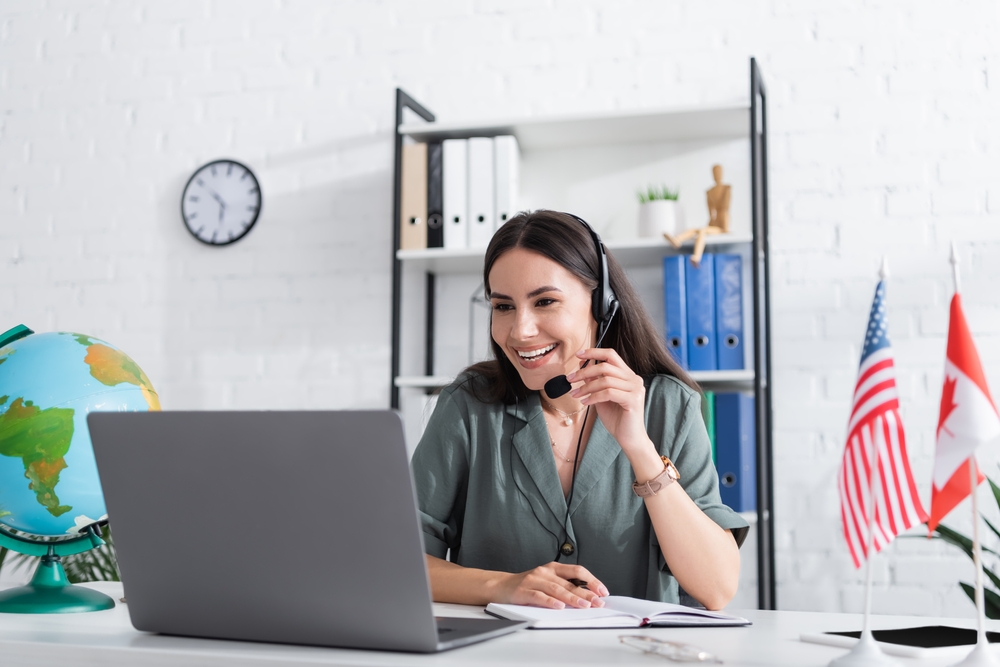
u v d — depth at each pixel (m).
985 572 2.12
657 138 2.64
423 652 0.78
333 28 2.94
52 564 1.17
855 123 2.56
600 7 2.75
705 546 1.21
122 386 1.19
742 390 2.46
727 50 2.65
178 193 3.00
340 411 0.75
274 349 2.86
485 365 1.54
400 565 0.76
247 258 2.91
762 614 1.06
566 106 2.74
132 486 0.85
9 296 3.06
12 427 1.11
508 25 2.81
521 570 1.38
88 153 3.08
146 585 0.87
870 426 0.78
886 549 2.42
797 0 2.62
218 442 0.80
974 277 2.45
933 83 2.53
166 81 3.05
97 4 3.14
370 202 2.85
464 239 2.50
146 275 2.98
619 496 1.36
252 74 2.99
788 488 2.49
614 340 1.49
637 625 0.94
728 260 2.31
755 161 2.30
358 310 2.82
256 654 0.77
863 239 2.52
